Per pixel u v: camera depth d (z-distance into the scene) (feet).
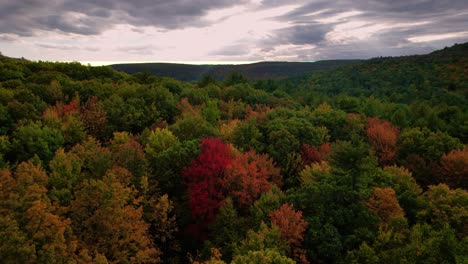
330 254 81.76
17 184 73.97
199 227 105.91
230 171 108.27
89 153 107.04
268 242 76.38
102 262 68.85
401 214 92.32
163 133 132.05
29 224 64.95
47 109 144.46
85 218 81.97
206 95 256.52
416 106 326.03
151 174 113.09
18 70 217.97
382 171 115.24
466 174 135.03
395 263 75.72
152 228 105.91
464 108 295.89
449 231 79.05
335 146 110.32
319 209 90.12
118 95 189.57
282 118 181.27
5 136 111.04
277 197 96.27
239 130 156.97
